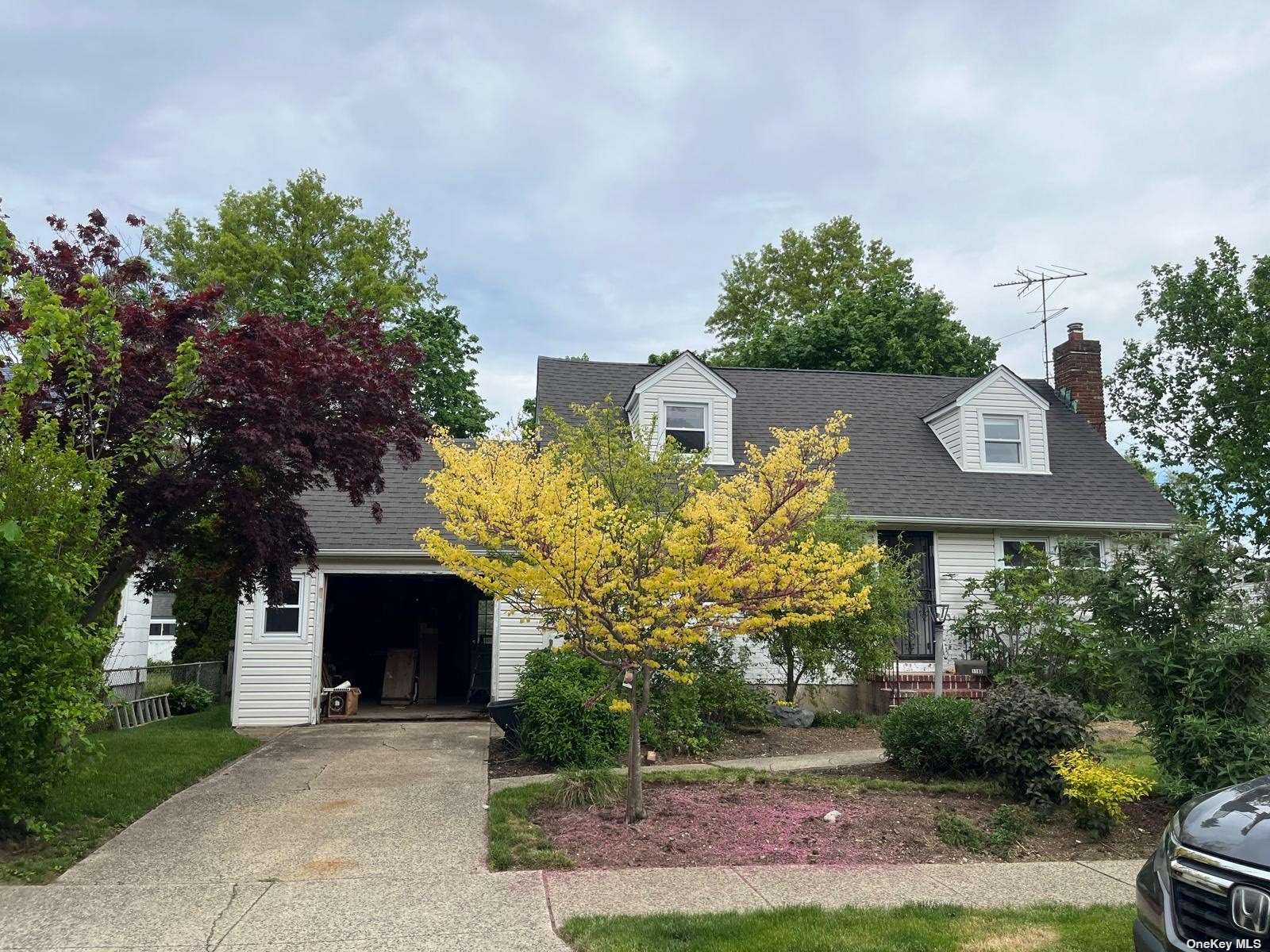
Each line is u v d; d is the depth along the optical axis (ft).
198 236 108.47
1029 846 23.90
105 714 24.35
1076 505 55.57
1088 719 31.58
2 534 20.38
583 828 24.98
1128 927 17.37
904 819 25.82
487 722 49.01
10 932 17.42
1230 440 59.47
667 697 38.68
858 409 63.87
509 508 23.53
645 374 63.41
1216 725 24.80
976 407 59.26
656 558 24.89
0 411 23.53
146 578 35.88
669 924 17.61
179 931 17.52
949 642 51.55
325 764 34.83
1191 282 62.39
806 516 25.45
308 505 51.26
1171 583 26.55
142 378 28.60
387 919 18.22
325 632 63.67
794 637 42.06
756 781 30.32
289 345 31.12
